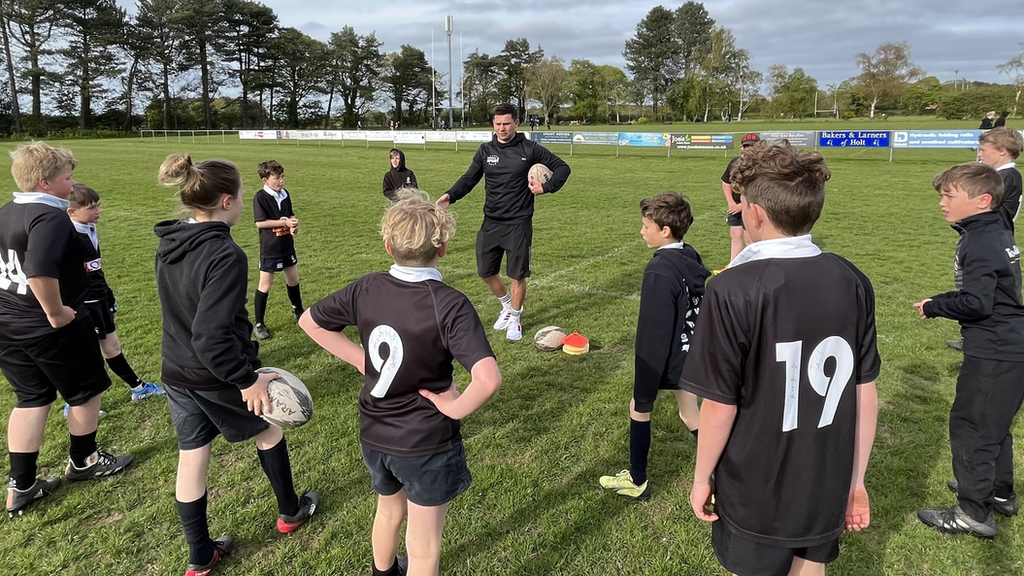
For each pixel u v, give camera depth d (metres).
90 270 4.12
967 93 56.28
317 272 8.30
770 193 1.70
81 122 58.66
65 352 3.10
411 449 2.12
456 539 3.03
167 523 3.15
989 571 2.79
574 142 28.95
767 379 1.75
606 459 3.73
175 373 2.56
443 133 33.66
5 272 2.94
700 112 78.06
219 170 2.51
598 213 12.88
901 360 5.16
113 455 3.63
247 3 65.81
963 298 2.76
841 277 1.75
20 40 54.81
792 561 2.00
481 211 13.23
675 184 17.30
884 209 12.76
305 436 4.01
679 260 3.01
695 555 2.89
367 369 2.17
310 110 75.31
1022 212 11.91
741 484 1.85
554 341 5.47
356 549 2.95
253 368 2.62
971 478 2.92
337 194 15.84
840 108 76.19
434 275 2.14
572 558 2.90
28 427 3.15
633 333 5.94
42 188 2.95
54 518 3.18
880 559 2.87
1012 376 2.77
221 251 2.39
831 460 1.81
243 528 3.11
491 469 3.62
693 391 1.82
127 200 14.70
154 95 63.94
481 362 1.94
